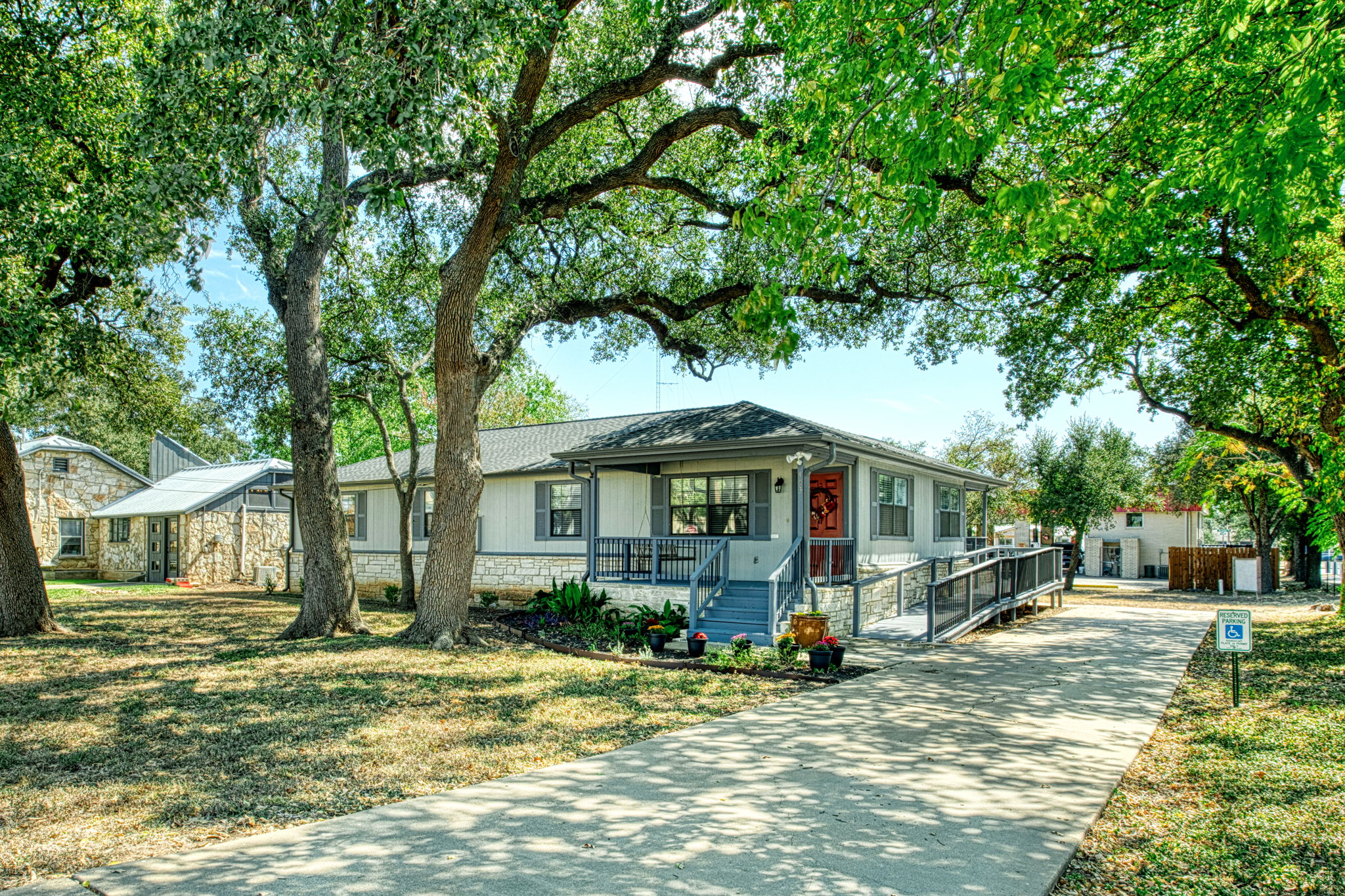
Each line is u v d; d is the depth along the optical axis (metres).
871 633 13.59
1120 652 11.88
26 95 10.52
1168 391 17.14
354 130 7.38
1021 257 6.09
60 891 3.84
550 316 13.83
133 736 6.93
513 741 6.77
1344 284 11.47
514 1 7.84
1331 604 18.75
